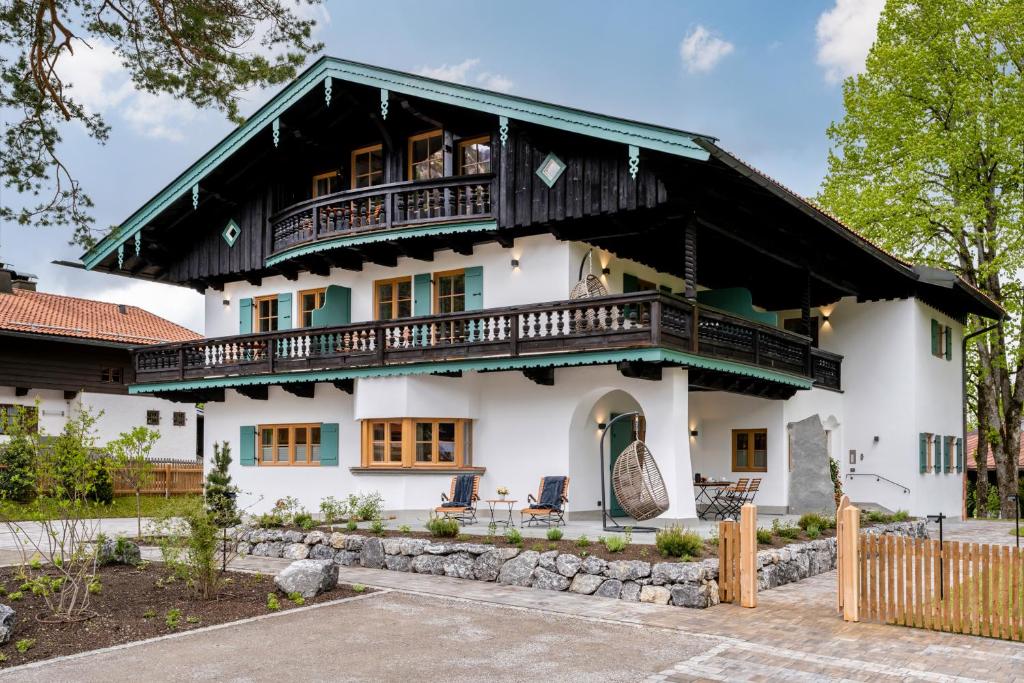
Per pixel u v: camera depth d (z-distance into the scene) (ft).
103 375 97.50
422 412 59.11
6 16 45.57
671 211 53.06
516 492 58.90
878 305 76.64
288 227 66.85
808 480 65.36
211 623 32.24
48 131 49.34
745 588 36.14
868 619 33.65
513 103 54.19
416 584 40.60
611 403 61.77
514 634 31.01
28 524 66.18
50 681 24.94
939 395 81.05
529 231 58.08
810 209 55.26
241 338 68.39
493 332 55.93
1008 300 97.55
